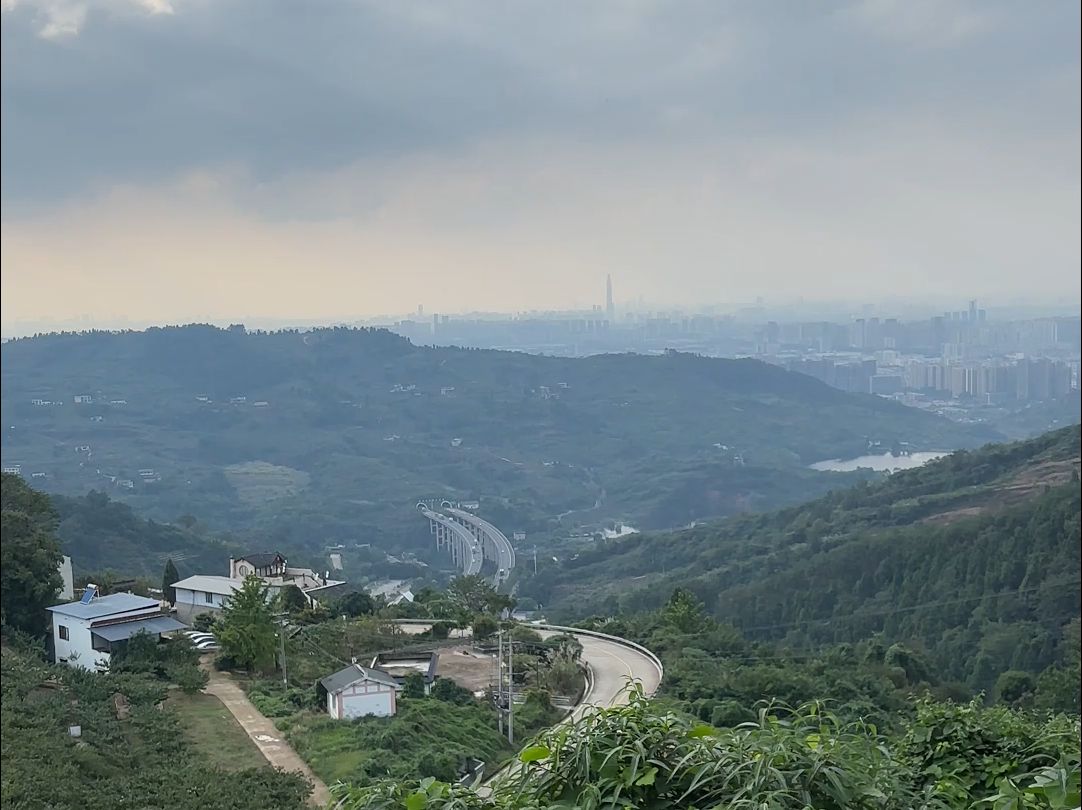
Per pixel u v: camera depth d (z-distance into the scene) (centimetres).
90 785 1478
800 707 443
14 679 2023
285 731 1938
